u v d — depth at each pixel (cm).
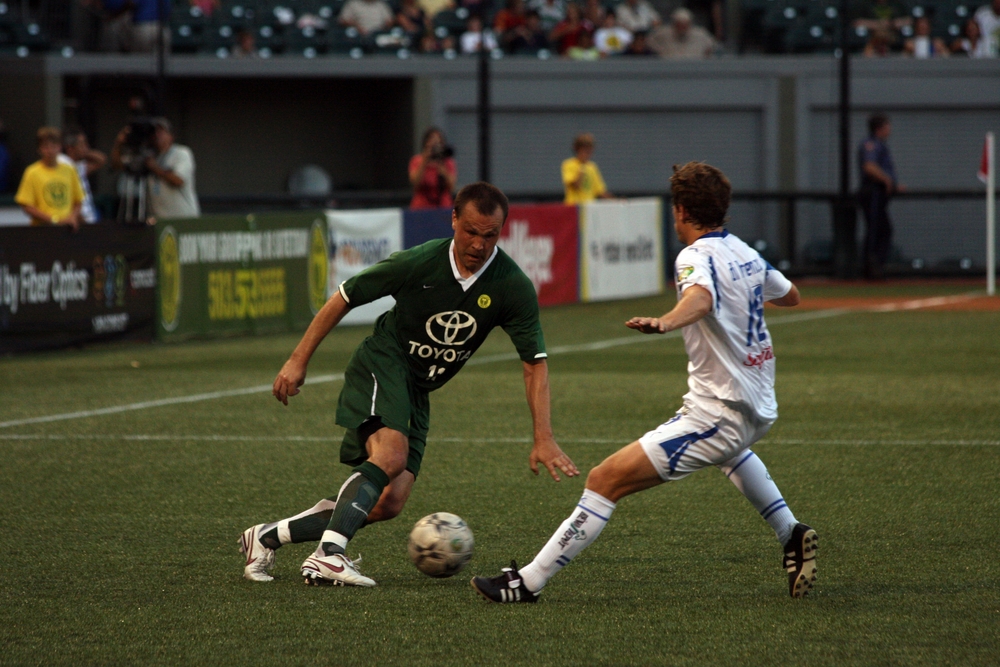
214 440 2959
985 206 7875
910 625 1585
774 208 7919
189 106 8612
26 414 3319
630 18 9319
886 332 5159
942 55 8881
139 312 4834
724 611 1653
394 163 8681
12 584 1792
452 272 1747
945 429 3041
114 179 8338
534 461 1741
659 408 3381
